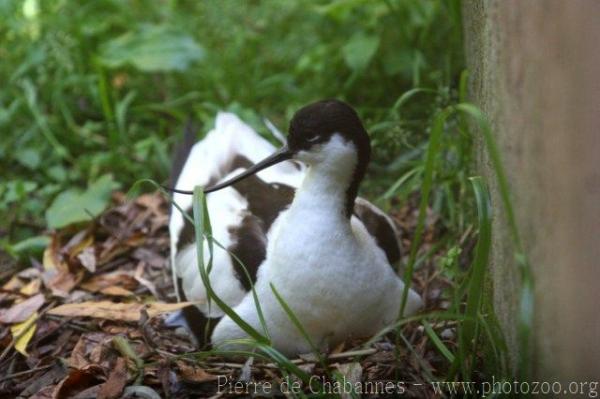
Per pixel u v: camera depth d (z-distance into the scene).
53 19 10.80
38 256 8.53
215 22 11.33
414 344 6.65
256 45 11.16
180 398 6.37
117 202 9.41
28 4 11.27
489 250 5.98
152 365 6.58
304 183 6.29
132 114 10.50
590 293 4.66
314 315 6.31
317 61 10.55
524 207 5.20
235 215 6.96
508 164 5.41
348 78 10.44
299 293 6.25
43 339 7.29
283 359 5.80
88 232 8.70
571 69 4.63
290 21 11.41
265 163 6.43
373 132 9.41
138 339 7.08
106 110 9.90
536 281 5.11
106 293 7.92
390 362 6.39
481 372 6.20
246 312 6.46
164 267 8.41
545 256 4.97
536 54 4.93
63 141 10.16
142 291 8.05
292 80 10.58
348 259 6.23
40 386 6.71
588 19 4.55
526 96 5.09
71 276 8.16
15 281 8.19
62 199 8.93
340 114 6.15
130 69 10.80
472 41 7.20
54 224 8.62
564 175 4.72
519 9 5.11
